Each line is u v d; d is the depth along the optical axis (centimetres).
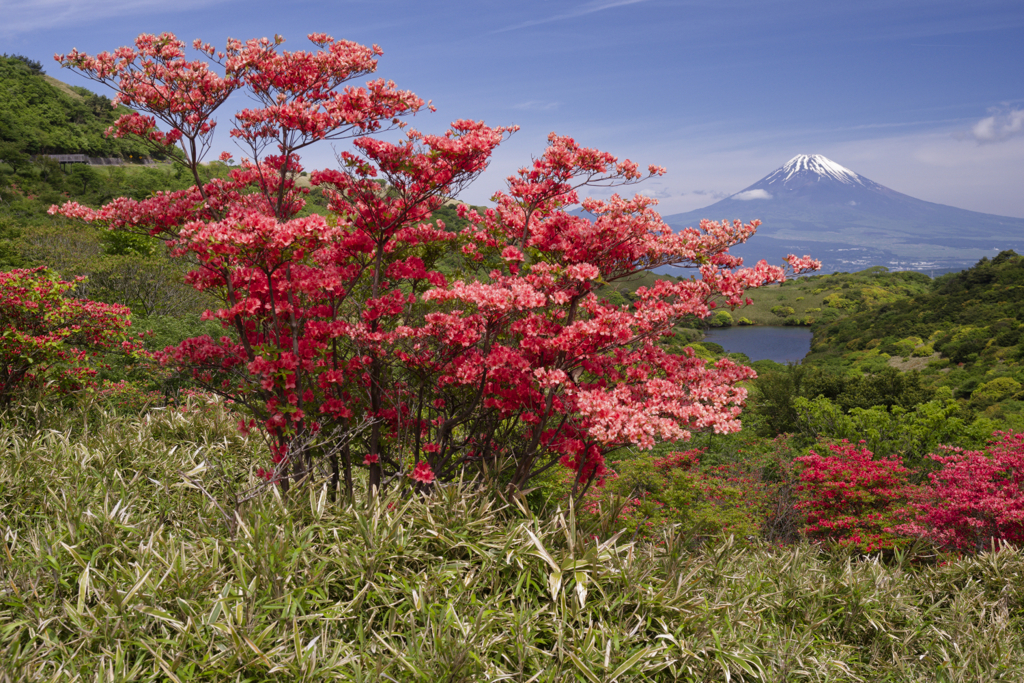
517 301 569
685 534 746
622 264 695
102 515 539
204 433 823
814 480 1343
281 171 618
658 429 551
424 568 521
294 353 560
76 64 550
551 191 673
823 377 3519
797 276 571
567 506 666
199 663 400
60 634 439
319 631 449
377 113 567
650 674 485
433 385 642
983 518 1061
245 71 562
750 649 539
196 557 487
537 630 481
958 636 681
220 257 534
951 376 5103
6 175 6912
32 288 862
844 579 751
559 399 636
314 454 621
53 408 853
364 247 642
